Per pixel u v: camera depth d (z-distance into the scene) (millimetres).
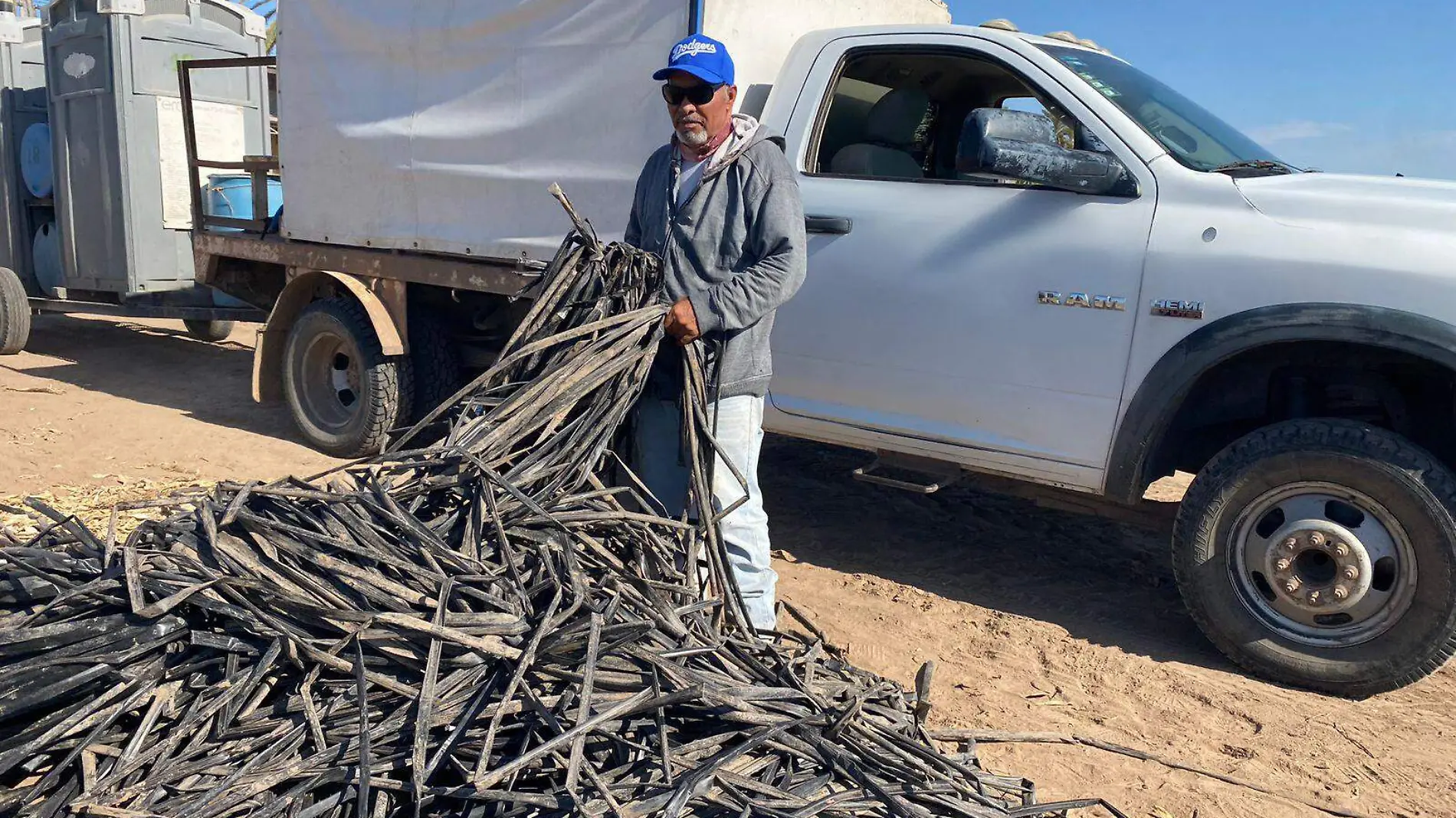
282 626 2182
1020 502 5855
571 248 3145
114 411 7023
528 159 5148
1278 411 4027
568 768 2039
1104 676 3730
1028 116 3850
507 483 2594
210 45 8602
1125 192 3920
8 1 9414
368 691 2225
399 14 5574
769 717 2391
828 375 4527
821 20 5148
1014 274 4059
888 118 4695
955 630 4074
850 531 5234
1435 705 3615
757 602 3301
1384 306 3436
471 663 2252
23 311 8891
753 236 3115
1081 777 3053
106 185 8398
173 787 1982
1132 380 3857
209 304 8883
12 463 5555
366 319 5941
